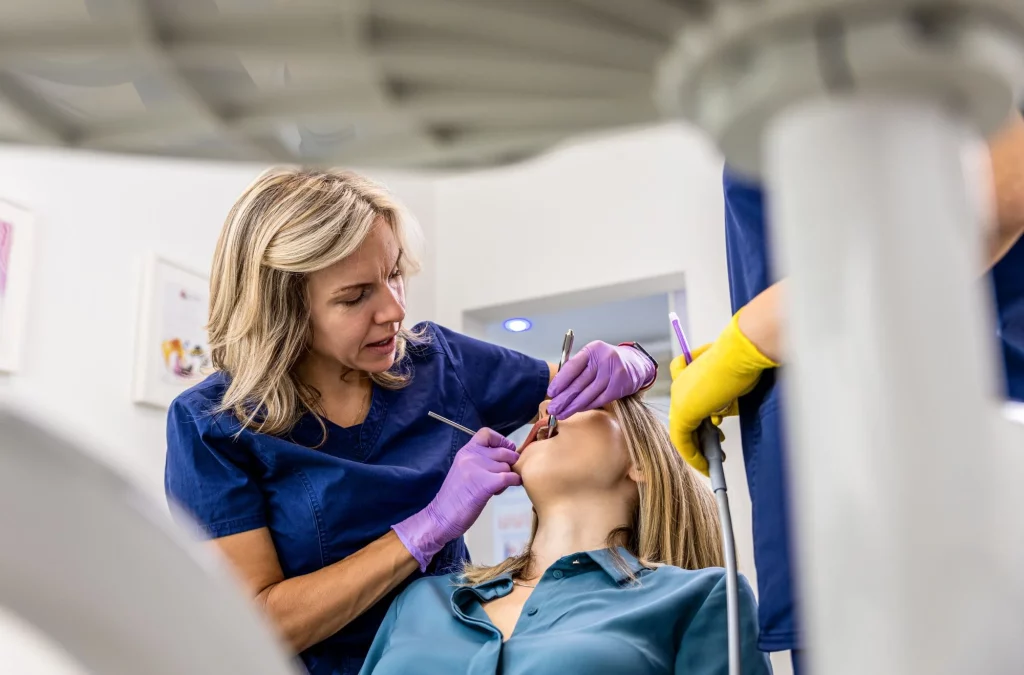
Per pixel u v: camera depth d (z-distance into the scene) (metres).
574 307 3.35
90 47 0.24
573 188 3.29
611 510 1.47
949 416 0.22
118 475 0.30
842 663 0.22
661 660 1.22
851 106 0.24
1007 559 0.23
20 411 0.28
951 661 0.22
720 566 1.51
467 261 3.42
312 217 1.38
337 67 0.24
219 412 1.45
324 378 1.56
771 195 0.26
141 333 2.25
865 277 0.23
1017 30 0.24
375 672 1.29
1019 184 0.70
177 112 0.27
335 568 1.37
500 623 1.35
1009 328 0.88
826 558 0.23
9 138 0.28
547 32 0.24
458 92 0.26
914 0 0.23
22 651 1.41
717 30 0.24
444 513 1.38
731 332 0.95
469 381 1.71
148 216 2.34
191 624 0.31
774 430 1.01
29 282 1.97
